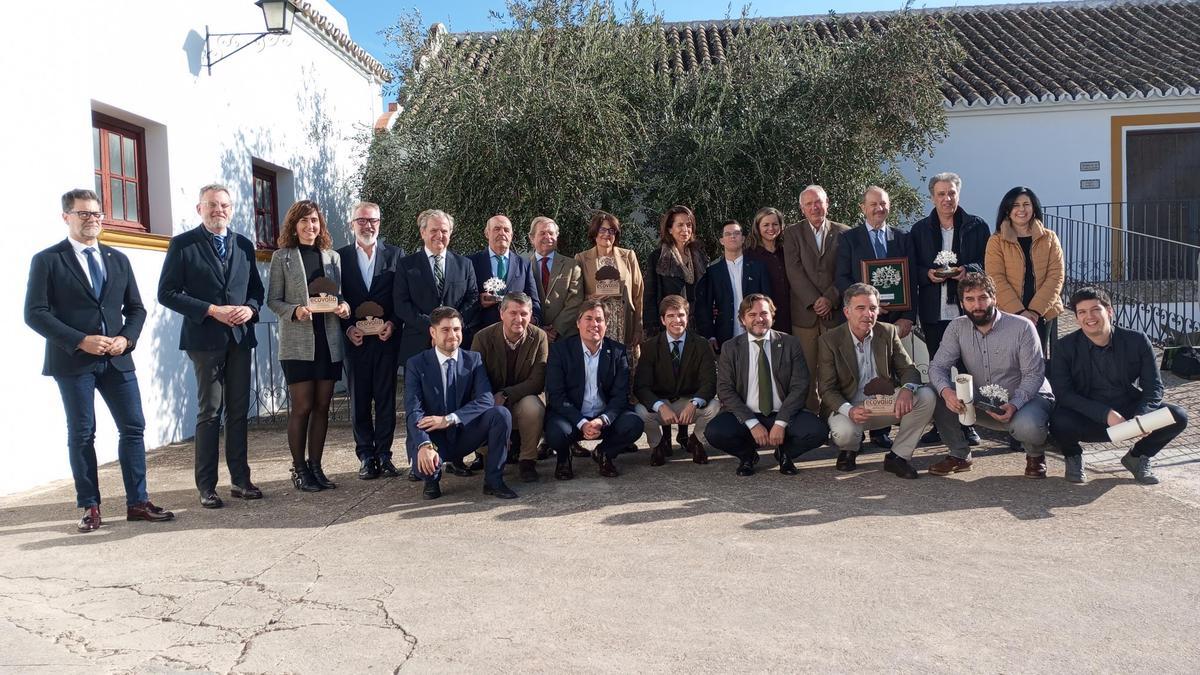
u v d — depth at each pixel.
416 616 3.70
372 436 6.42
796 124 9.65
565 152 8.80
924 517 4.95
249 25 9.51
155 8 7.80
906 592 3.83
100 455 7.07
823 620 3.56
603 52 9.52
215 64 8.75
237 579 4.21
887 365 6.14
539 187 8.78
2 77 6.04
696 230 9.85
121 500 5.84
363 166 11.54
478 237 9.10
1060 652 3.24
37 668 3.27
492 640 3.45
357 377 6.27
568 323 6.84
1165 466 5.87
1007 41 15.59
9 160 6.10
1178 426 5.28
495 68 9.25
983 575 4.02
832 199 9.92
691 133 9.63
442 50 10.70
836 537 4.62
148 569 4.39
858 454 6.65
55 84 6.55
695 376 6.47
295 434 5.95
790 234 6.99
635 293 7.05
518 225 8.95
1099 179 13.45
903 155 11.09
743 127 9.56
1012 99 13.20
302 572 4.29
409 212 9.80
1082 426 5.41
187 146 8.27
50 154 6.49
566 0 9.46
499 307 6.50
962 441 5.90
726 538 4.65
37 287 5.05
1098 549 4.33
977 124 13.50
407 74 10.55
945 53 10.42
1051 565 4.12
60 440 6.51
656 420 6.41
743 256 7.04
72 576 4.30
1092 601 3.70
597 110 8.75
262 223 10.12
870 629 3.46
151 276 7.67
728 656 3.26
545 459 6.84
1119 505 5.06
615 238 6.98
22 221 6.21
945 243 6.68
